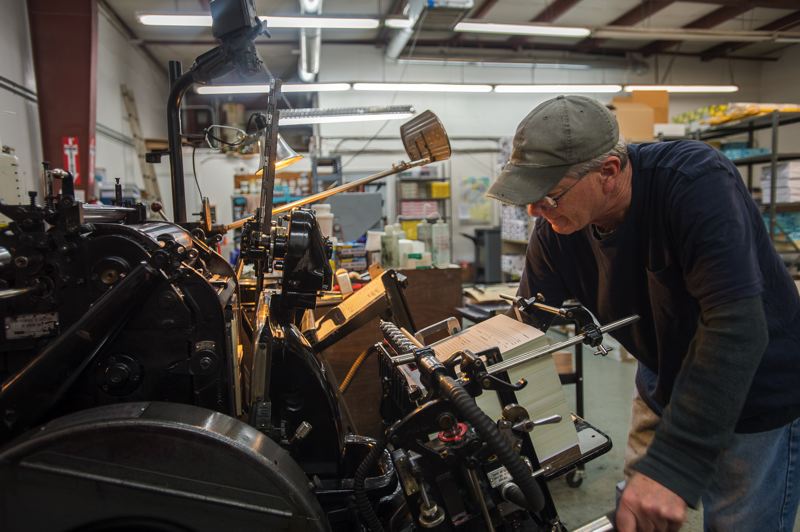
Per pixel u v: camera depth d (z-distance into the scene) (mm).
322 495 994
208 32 6613
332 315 1392
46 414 831
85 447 721
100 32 5340
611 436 2443
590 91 7164
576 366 2232
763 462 935
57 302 838
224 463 750
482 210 8445
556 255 1152
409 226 6316
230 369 896
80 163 4023
